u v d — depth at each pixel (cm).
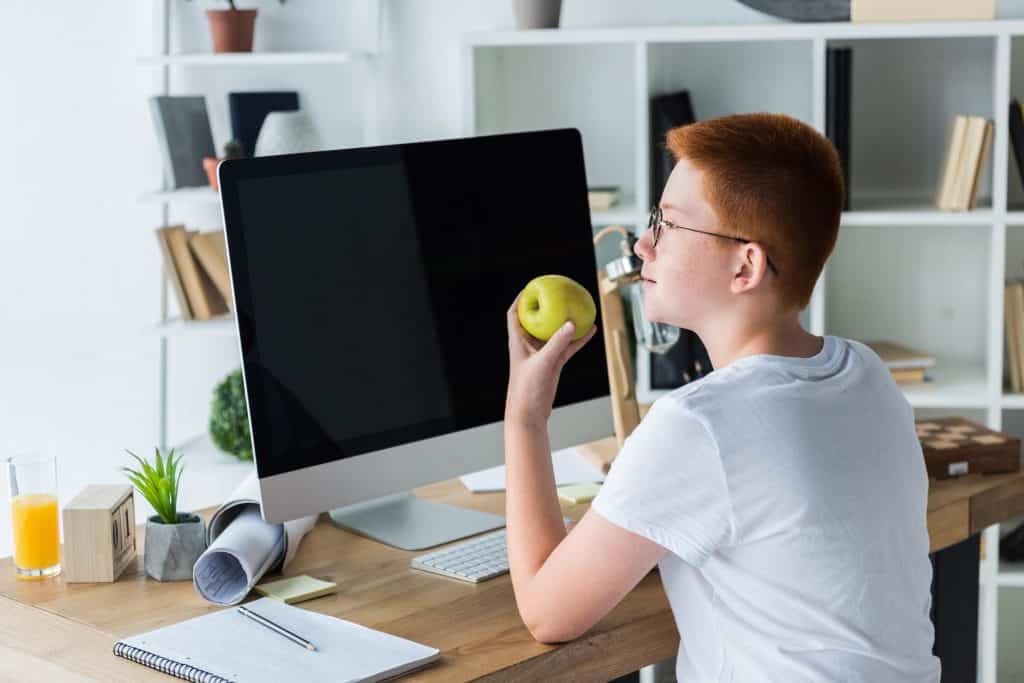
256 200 149
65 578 157
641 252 132
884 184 304
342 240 157
